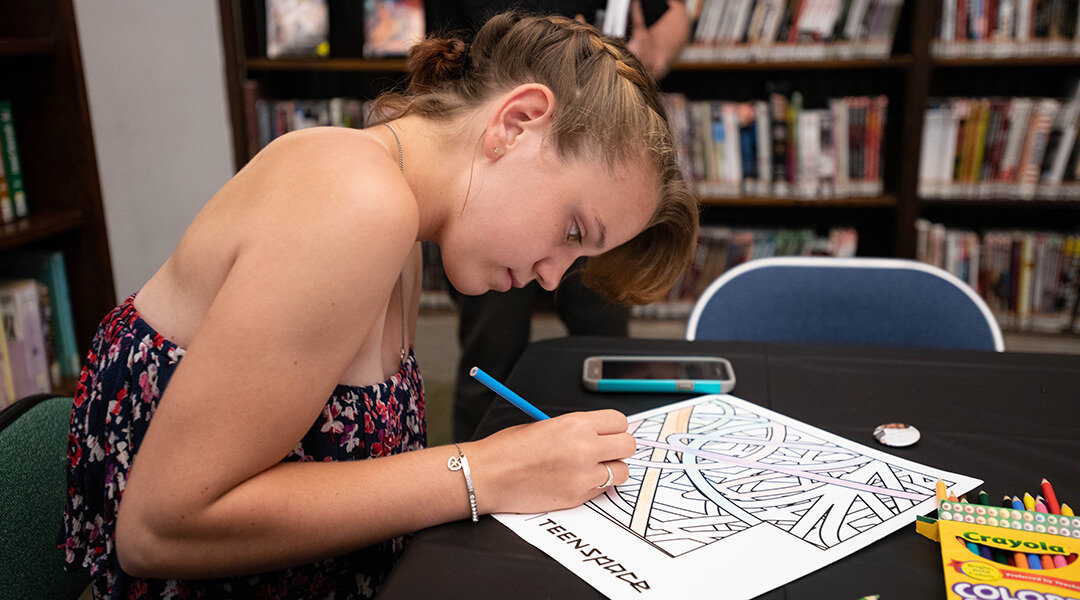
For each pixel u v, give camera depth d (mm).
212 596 840
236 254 718
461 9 2125
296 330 665
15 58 2061
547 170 798
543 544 706
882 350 1213
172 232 2760
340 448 846
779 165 2852
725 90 3070
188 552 686
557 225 824
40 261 2145
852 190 2857
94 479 843
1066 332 2881
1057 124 2684
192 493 659
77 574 932
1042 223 3025
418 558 687
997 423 952
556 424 791
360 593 892
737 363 1165
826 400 1027
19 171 2059
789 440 908
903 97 2752
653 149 833
